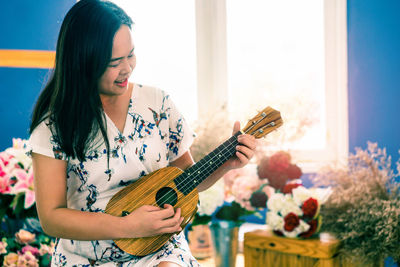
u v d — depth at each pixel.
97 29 1.38
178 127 1.69
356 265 2.14
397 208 2.05
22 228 2.44
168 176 1.57
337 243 2.16
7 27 3.19
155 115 1.62
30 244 2.32
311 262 2.17
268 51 3.29
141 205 1.50
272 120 1.69
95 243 1.49
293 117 3.14
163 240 1.48
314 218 2.20
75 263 1.50
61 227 1.39
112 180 1.52
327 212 2.24
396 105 2.71
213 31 3.45
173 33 3.51
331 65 3.04
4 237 2.33
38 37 3.19
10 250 2.31
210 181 1.69
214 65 3.46
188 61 3.51
